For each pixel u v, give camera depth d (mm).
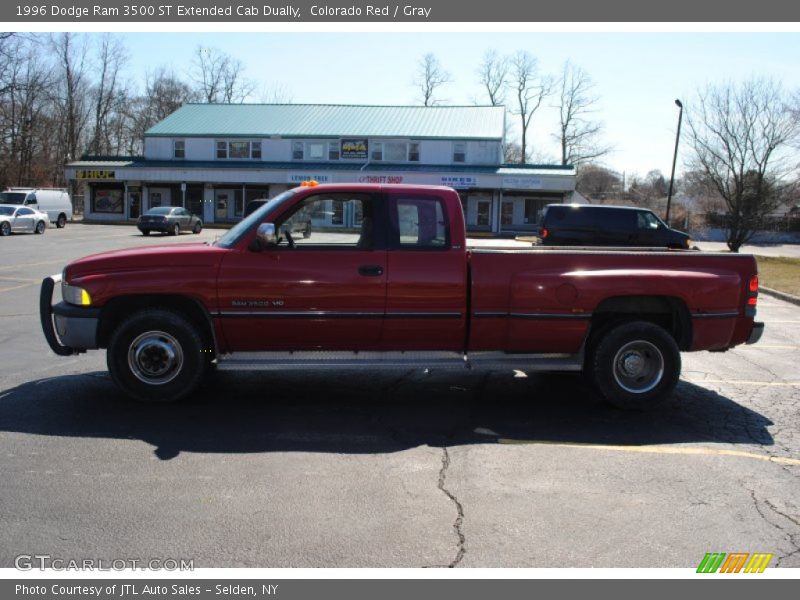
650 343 6203
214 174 45281
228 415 5934
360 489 4352
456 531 3799
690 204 60750
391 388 7027
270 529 3783
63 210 38719
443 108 50125
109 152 68812
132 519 3871
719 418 6148
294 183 44906
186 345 6062
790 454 5184
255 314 6008
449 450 5145
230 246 6121
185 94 71625
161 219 33000
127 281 5961
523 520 3947
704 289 6180
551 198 45688
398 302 6055
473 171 44438
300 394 6711
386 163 46000
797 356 9297
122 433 5379
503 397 6766
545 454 5090
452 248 6145
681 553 3615
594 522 3943
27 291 13617
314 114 49469
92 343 6066
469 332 6180
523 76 68750
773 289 17078
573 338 6168
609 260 6250
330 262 6039
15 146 56219
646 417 6145
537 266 6160
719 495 4367
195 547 3580
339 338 6145
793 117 29828
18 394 6453
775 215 48906
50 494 4184
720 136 30750
